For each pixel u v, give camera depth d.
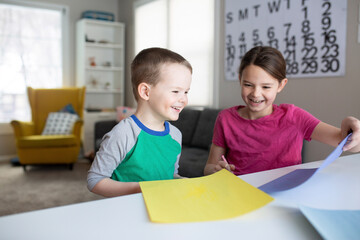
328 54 2.37
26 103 4.77
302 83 2.58
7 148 4.66
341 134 0.94
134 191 0.71
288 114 1.14
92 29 5.11
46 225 0.43
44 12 4.85
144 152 0.87
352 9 2.21
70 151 3.82
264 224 0.45
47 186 3.18
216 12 3.42
